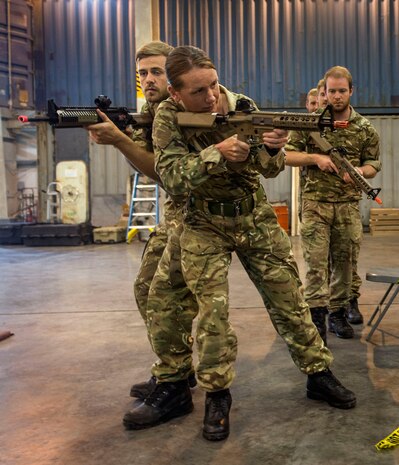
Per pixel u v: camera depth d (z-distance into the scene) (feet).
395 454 6.18
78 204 39.17
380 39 40.68
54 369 9.80
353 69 40.78
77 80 40.75
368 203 40.37
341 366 9.39
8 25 39.01
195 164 6.24
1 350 11.15
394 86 40.83
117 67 40.63
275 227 7.29
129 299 16.30
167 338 7.43
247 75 40.75
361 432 6.78
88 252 30.42
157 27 38.91
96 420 7.50
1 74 39.17
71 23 40.55
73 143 40.19
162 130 6.66
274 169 6.79
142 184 37.19
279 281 7.29
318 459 6.12
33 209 55.01
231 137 6.21
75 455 6.47
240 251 7.35
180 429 7.11
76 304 15.72
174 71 6.42
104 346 11.24
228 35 40.47
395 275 10.61
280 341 11.20
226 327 6.84
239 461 6.16
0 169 46.42
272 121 6.24
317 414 7.38
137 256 27.94
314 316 10.53
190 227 6.97
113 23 40.45
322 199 10.87
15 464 6.29
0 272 22.66
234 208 6.90
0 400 8.34
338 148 8.70
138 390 8.23
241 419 7.32
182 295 7.46
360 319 12.48
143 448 6.59
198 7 40.24
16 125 50.72
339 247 11.23
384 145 40.68
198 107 6.56
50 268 23.73
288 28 40.57
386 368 9.23
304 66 40.81
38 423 7.45
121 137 7.34
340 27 40.57
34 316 14.24
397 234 38.27
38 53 40.63
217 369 6.77
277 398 8.04
